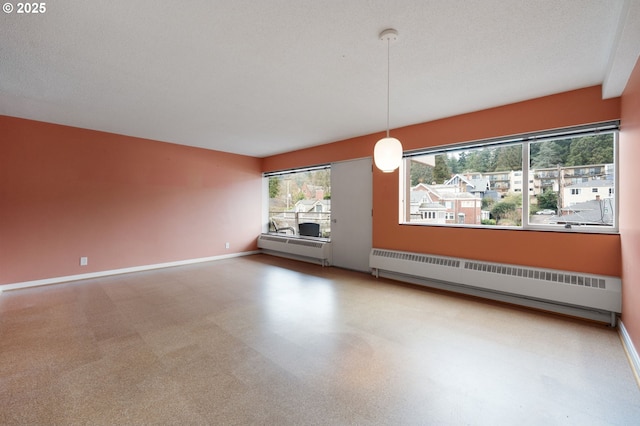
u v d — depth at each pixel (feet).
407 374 6.67
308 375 6.64
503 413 5.43
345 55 7.94
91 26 6.62
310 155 19.61
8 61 8.18
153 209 17.80
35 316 10.12
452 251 13.00
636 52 6.71
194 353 7.62
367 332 8.84
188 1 5.82
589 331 8.86
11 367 6.96
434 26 6.66
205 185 20.21
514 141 11.48
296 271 17.01
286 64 8.43
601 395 5.93
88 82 9.59
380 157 7.95
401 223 14.83
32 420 5.24
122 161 16.61
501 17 6.33
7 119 13.28
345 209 17.53
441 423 5.18
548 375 6.62
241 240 22.25
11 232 13.43
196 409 5.55
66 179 14.82
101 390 6.10
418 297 12.16
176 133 16.26
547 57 8.00
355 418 5.31
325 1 5.83
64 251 14.78
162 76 9.18
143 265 17.38
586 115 9.83
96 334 8.72
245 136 16.90
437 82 9.59
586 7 5.99
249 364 7.10
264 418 5.31
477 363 7.13
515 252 11.32
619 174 9.23
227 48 7.60
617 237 9.30
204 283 14.37
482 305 11.17
